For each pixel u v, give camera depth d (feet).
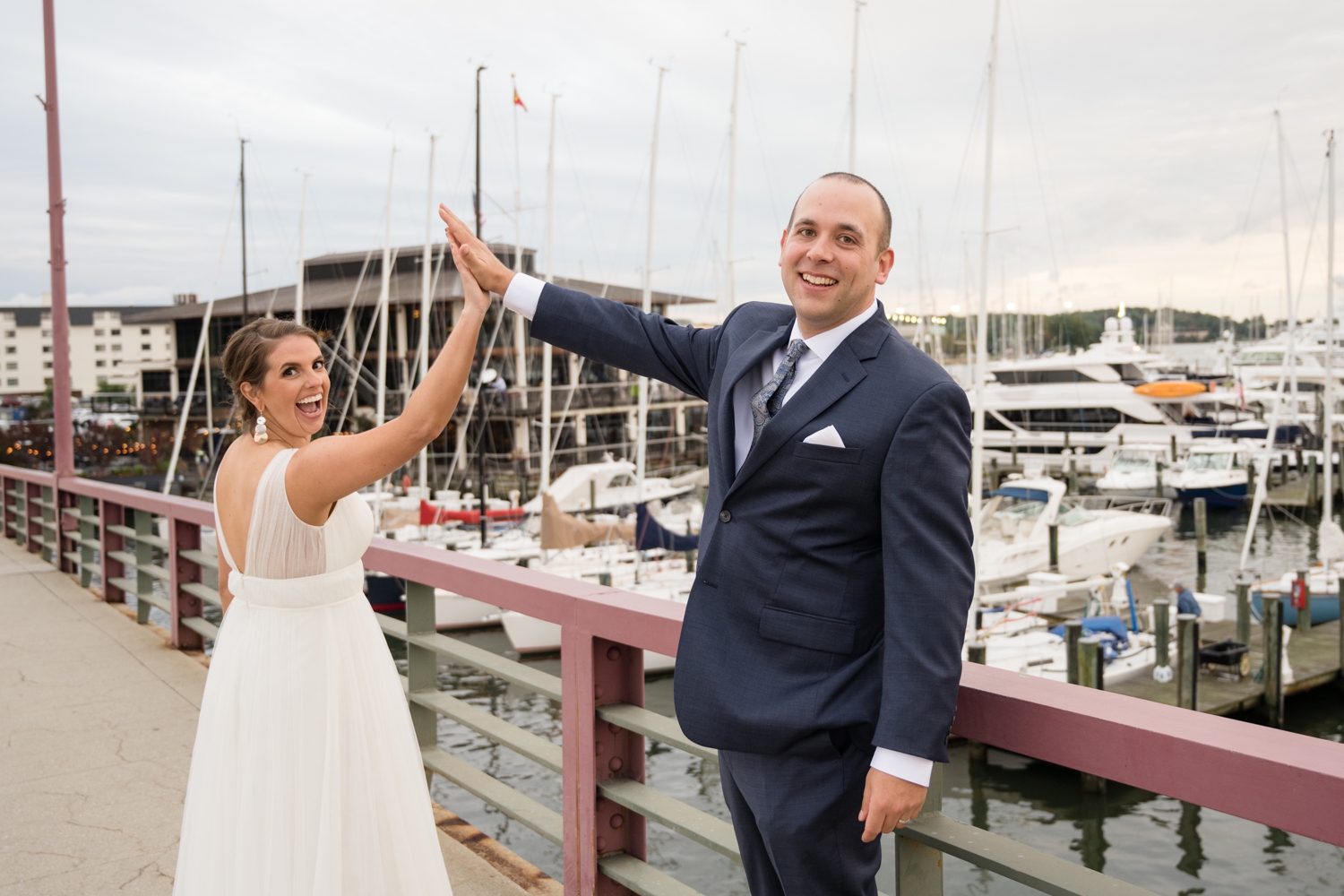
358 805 6.48
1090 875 4.97
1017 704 5.17
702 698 5.29
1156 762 4.56
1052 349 211.41
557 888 9.33
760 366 5.73
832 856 5.19
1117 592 47.06
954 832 5.56
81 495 24.35
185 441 155.43
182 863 6.61
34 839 10.42
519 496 109.29
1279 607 39.37
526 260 107.14
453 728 40.01
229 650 6.47
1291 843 29.12
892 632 4.78
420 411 5.88
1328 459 81.10
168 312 155.53
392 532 76.28
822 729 5.03
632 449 136.56
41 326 391.24
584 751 8.21
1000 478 114.52
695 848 28.99
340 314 133.39
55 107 27.20
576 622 8.18
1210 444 112.57
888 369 5.08
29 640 19.03
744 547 5.32
